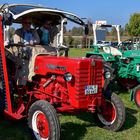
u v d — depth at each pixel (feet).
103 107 13.92
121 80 22.94
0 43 13.19
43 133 12.01
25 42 14.34
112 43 26.25
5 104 13.64
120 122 13.64
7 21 13.05
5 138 12.99
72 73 12.32
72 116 15.75
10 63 14.19
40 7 14.40
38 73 13.47
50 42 15.34
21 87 13.94
